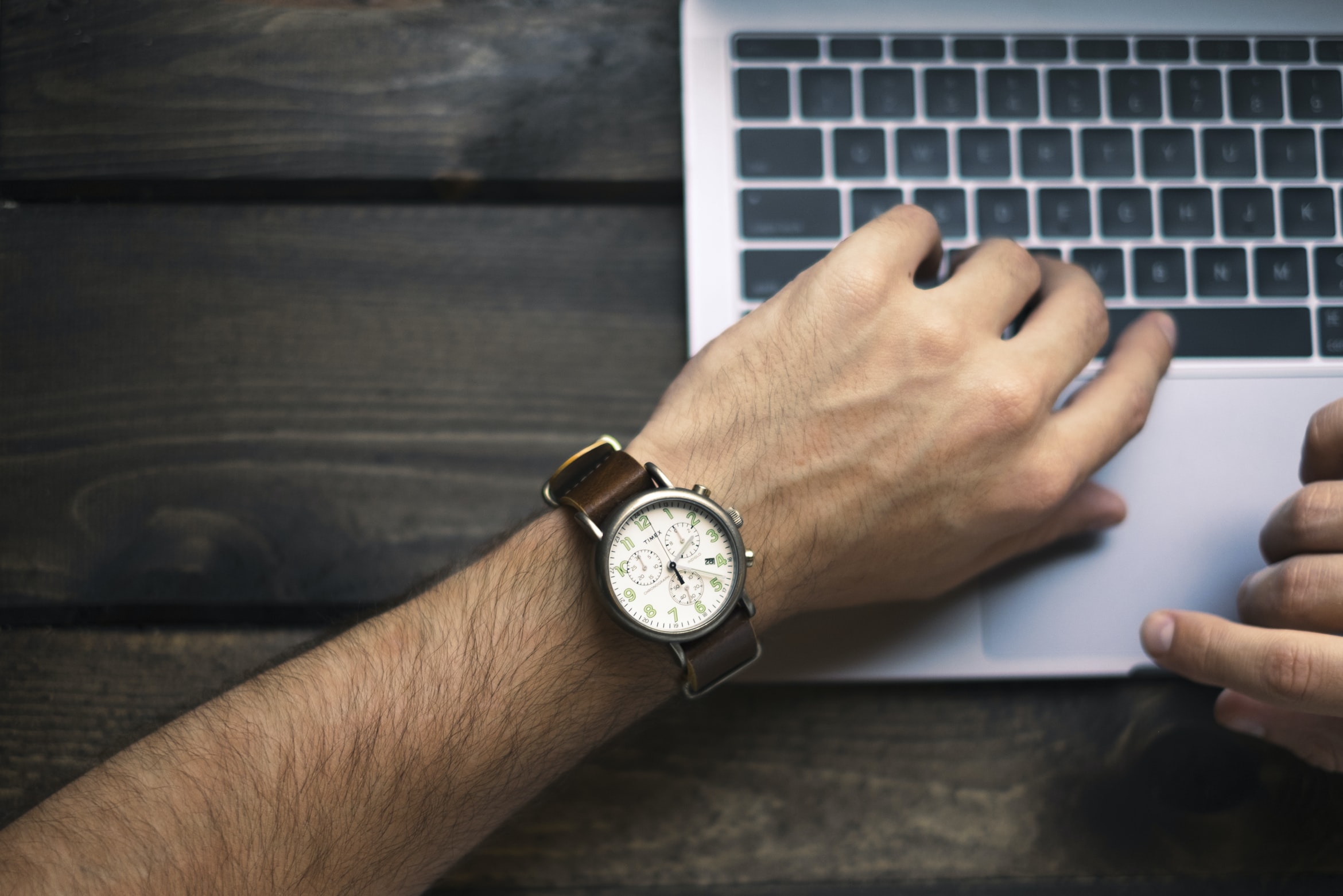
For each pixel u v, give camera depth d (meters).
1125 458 0.84
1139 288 0.86
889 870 0.85
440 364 0.90
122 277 0.90
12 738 0.84
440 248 0.92
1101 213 0.86
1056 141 0.87
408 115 0.92
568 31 0.93
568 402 0.91
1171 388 0.85
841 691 0.87
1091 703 0.88
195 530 0.87
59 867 0.59
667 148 0.93
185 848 0.60
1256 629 0.72
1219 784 0.87
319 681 0.66
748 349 0.77
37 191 0.91
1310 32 0.88
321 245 0.91
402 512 0.88
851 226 0.85
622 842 0.84
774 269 0.85
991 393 0.74
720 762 0.86
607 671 0.70
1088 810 0.86
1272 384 0.85
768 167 0.85
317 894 0.62
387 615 0.70
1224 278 0.86
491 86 0.93
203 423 0.88
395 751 0.65
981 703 0.87
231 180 0.91
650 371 0.91
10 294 0.89
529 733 0.68
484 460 0.89
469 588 0.71
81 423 0.88
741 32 0.85
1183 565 0.83
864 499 0.75
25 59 0.91
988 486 0.75
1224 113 0.88
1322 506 0.74
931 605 0.83
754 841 0.85
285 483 0.88
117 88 0.91
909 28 0.86
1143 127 0.87
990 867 0.85
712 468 0.75
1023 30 0.87
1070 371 0.77
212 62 0.91
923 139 0.86
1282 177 0.87
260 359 0.90
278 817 0.62
